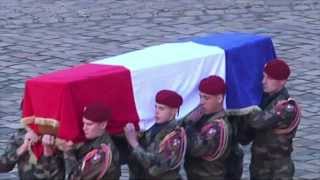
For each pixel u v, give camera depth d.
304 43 29.95
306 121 22.73
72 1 36.22
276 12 34.16
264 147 16.48
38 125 14.52
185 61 15.43
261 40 16.72
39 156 14.75
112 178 14.38
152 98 15.09
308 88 25.44
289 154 16.64
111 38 30.44
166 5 35.22
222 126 15.33
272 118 16.05
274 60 16.31
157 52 16.03
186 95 15.50
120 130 14.79
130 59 15.59
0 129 21.94
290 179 16.64
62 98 14.07
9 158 14.98
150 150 14.79
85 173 14.19
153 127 14.91
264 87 16.28
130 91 14.80
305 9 34.66
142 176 15.16
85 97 14.24
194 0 36.12
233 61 15.95
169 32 31.14
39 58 28.09
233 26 32.06
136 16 33.41
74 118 14.11
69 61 27.75
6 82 25.66
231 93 15.94
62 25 32.28
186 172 16.03
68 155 14.33
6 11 34.38
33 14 33.91
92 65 15.24
